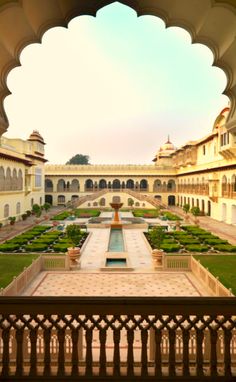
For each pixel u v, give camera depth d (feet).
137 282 41.22
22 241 64.80
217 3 13.20
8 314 11.38
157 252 47.83
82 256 56.08
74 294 36.68
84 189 177.06
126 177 178.19
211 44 16.24
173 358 11.44
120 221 99.71
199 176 136.36
